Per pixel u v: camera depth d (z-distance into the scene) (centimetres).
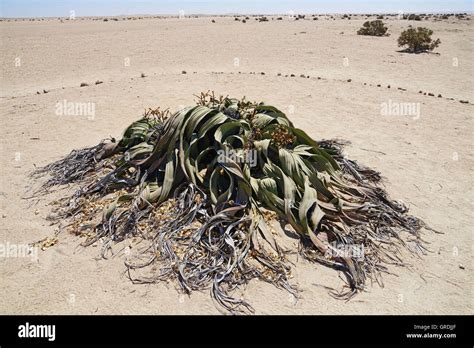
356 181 530
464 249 422
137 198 447
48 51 1875
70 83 1191
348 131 766
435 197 529
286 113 858
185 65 1449
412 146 701
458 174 596
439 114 887
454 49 2006
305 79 1178
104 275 370
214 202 430
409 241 429
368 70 1417
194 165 470
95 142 696
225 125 471
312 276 371
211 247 383
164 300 342
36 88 1140
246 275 364
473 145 709
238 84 1095
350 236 414
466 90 1141
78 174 545
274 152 488
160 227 423
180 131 474
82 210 467
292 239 413
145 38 2394
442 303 349
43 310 335
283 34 2597
